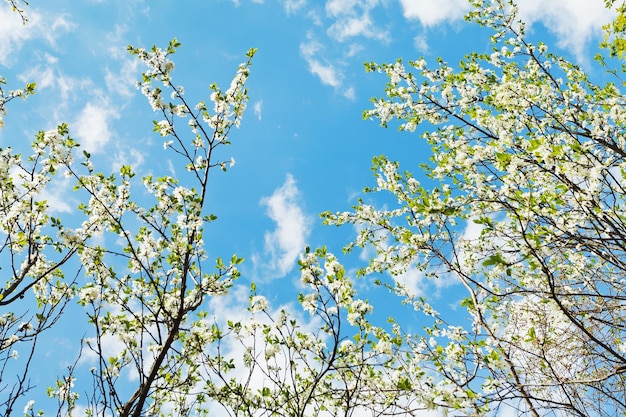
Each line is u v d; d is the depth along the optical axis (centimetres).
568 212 480
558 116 631
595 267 577
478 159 533
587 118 615
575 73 732
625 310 515
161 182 585
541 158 450
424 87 824
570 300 567
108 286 567
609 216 458
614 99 605
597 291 532
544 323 556
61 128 584
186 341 546
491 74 798
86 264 566
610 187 443
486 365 485
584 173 428
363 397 479
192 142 633
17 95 605
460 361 549
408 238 503
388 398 462
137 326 557
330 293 434
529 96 593
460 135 777
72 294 613
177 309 560
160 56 600
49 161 579
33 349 413
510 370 516
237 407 497
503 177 471
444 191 661
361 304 436
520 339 567
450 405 412
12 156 577
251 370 461
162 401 518
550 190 492
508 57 800
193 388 558
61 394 471
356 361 458
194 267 556
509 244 519
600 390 502
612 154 553
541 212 451
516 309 621
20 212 572
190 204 577
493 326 637
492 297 621
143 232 586
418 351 603
